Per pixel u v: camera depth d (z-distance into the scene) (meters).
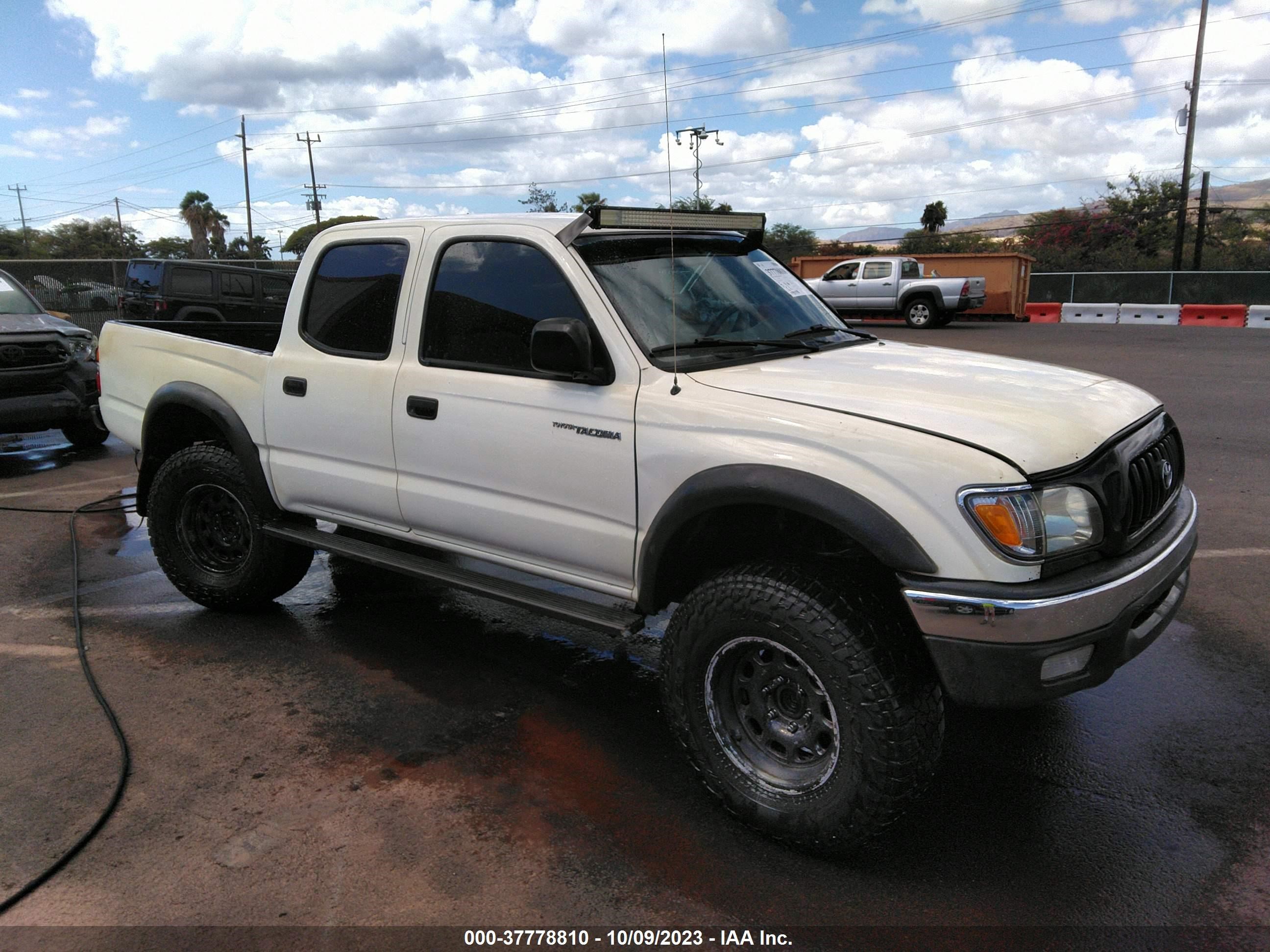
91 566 5.30
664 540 2.75
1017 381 2.93
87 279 19.36
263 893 2.49
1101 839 2.69
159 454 4.61
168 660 4.02
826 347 3.40
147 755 3.21
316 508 3.95
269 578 4.28
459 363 3.32
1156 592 2.55
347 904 2.45
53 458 8.48
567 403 2.98
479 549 3.42
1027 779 3.01
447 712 3.53
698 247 3.51
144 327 4.73
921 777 2.43
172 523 4.43
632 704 3.59
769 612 2.50
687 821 2.80
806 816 2.54
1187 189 34.53
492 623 4.45
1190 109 33.97
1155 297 27.75
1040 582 2.30
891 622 2.46
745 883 2.51
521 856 2.64
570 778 3.04
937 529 2.30
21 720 3.46
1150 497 2.71
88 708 3.56
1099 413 2.71
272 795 2.96
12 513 6.47
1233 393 10.55
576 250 3.04
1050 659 2.28
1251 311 22.45
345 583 5.02
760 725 2.70
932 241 52.34
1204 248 41.47
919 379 2.88
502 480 3.20
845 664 2.39
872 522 2.34
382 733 3.36
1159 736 3.26
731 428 2.62
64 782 3.04
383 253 3.63
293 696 3.66
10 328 7.87
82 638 4.23
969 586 2.26
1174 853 2.62
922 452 2.33
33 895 2.49
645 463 2.80
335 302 3.78
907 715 2.38
